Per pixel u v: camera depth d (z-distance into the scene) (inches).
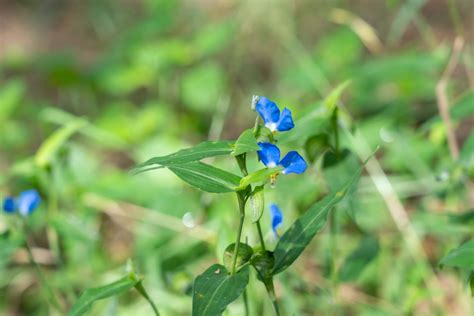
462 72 234.4
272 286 98.5
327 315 146.5
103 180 174.2
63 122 231.6
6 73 279.4
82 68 282.5
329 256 162.9
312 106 122.0
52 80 253.3
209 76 232.8
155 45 247.4
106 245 191.5
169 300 151.5
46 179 157.5
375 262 162.6
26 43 308.5
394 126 195.8
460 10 276.8
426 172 176.4
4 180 165.6
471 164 138.6
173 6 277.6
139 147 204.4
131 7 319.0
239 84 258.1
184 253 163.0
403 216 165.0
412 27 273.3
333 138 126.6
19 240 134.6
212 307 90.9
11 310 177.3
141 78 239.3
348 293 160.9
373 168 178.2
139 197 173.8
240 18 266.2
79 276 167.9
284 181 142.9
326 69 230.7
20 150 228.4
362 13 282.8
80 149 174.4
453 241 163.0
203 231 162.9
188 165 89.7
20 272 177.2
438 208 177.8
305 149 124.7
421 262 158.7
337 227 155.6
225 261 95.2
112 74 241.9
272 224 112.3
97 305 154.9
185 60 240.8
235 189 88.7
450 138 152.4
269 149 88.1
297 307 139.3
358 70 216.8
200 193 172.9
